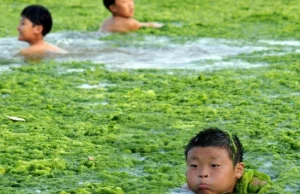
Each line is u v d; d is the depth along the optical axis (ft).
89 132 50.44
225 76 67.82
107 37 90.43
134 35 91.56
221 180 38.01
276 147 46.80
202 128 51.29
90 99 59.88
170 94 60.80
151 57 78.59
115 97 60.49
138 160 44.88
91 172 42.96
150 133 50.29
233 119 53.52
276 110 55.83
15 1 114.52
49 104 58.03
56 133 50.44
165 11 108.27
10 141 48.47
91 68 72.43
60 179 41.78
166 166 43.47
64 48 83.46
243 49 81.87
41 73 69.87
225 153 38.27
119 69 71.97
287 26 95.35
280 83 64.69
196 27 95.91
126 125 52.26
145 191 39.68
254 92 61.46
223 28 94.94
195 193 38.63
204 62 75.20
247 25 96.78
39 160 44.57
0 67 73.20
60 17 103.55
